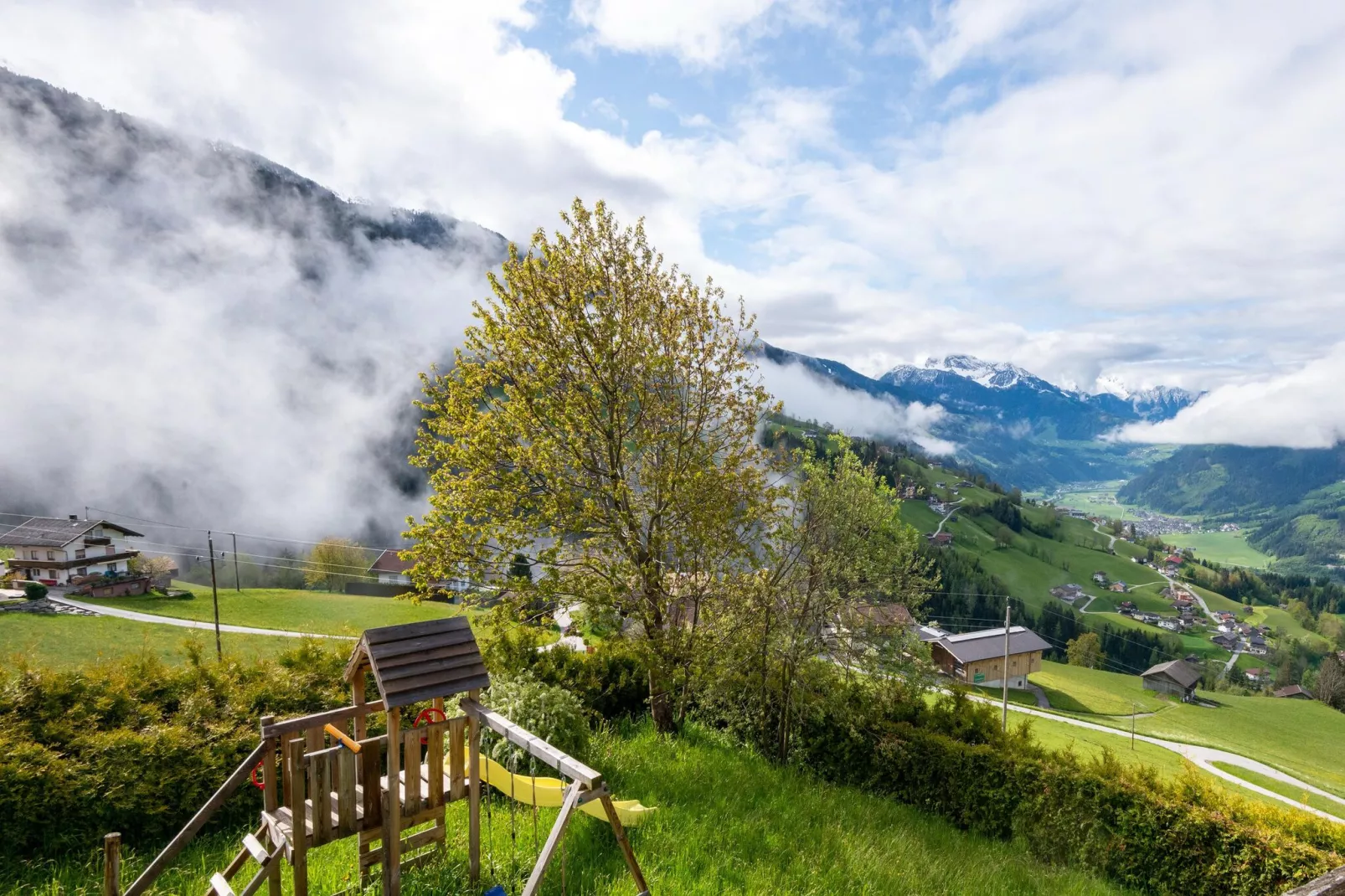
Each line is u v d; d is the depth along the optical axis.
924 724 19.34
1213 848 14.33
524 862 9.11
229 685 12.31
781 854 10.81
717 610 17.92
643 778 13.34
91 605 69.06
